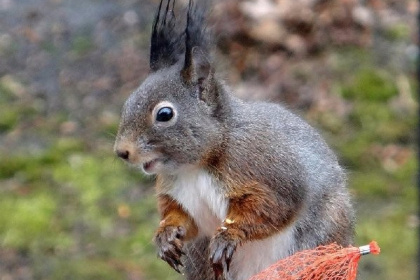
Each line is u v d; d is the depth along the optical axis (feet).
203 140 20.98
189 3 21.27
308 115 43.83
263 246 22.13
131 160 20.74
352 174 40.91
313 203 22.15
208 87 21.18
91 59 48.78
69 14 51.98
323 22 48.91
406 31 49.42
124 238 37.93
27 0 53.52
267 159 21.18
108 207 39.52
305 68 46.57
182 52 21.71
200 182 21.40
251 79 45.98
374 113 44.04
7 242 37.50
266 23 48.16
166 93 20.90
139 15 51.47
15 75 48.16
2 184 40.73
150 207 39.58
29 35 50.75
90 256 36.99
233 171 21.15
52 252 37.22
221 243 20.65
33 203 39.34
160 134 20.75
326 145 23.73
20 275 36.06
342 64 46.83
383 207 39.27
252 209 20.98
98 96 46.44
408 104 44.65
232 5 48.55
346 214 23.06
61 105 46.01
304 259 20.07
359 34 48.91
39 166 41.78
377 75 46.11
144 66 47.88
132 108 20.92
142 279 35.53
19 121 44.96
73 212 39.17
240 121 21.44
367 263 36.37
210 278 23.06
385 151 42.16
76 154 42.50
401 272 35.81
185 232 21.63
